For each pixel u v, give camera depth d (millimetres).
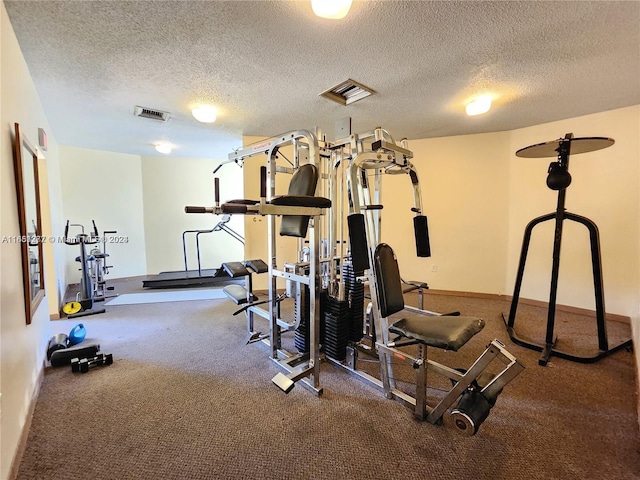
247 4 1589
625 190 3176
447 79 2467
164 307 3941
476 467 1415
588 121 3354
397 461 1448
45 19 1706
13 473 1347
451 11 1645
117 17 1691
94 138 4348
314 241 1971
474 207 4219
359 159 1898
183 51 2039
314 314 1979
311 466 1420
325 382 2139
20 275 1720
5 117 1608
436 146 4352
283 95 2777
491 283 4207
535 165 3775
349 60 2160
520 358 2482
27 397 1706
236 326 3252
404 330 1629
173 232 6102
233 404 1879
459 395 1589
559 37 1890
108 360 2367
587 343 2738
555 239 2541
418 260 4574
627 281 3201
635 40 1918
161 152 5156
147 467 1410
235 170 6457
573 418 1750
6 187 1573
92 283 4395
